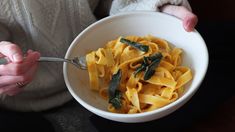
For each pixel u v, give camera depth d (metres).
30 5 0.55
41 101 0.62
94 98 0.50
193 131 0.56
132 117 0.42
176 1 0.54
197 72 0.48
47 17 0.57
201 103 0.56
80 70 0.51
